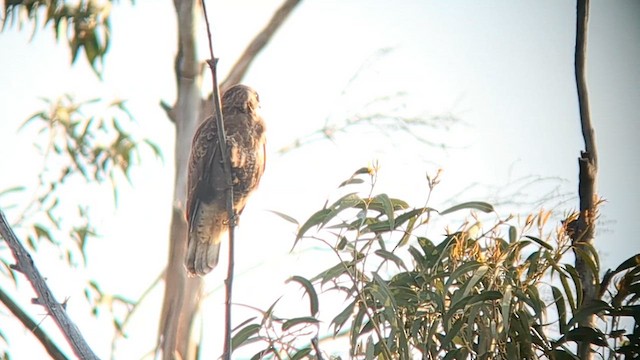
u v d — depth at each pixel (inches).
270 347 362.6
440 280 379.6
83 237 625.9
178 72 658.2
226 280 350.6
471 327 361.1
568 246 379.2
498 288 366.3
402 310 374.6
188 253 506.9
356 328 366.3
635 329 378.0
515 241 376.8
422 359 369.4
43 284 353.1
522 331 363.6
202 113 652.1
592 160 407.5
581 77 424.8
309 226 373.1
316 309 369.4
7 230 356.2
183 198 629.0
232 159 488.7
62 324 349.1
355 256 366.6
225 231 509.4
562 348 387.2
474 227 379.6
